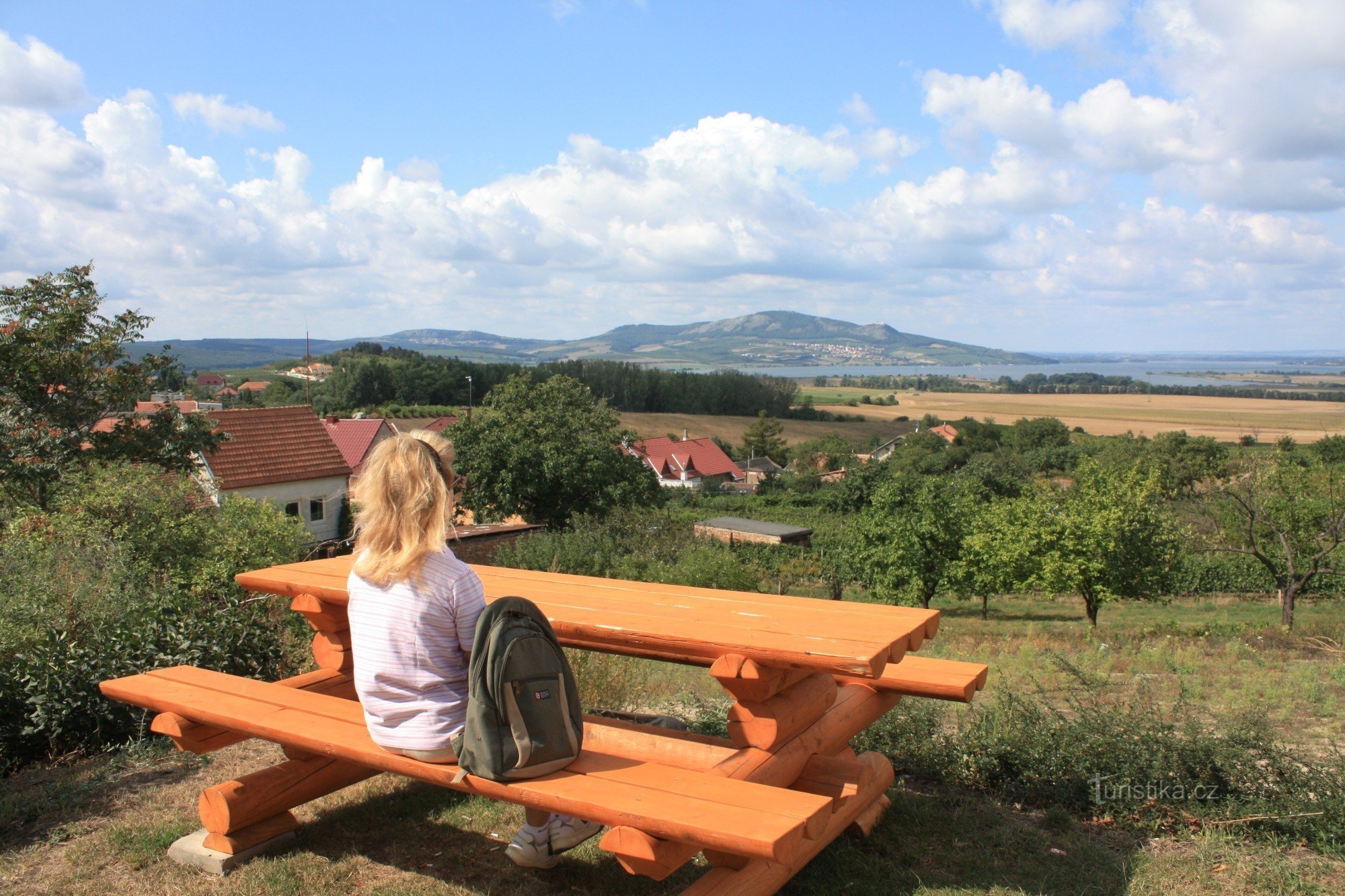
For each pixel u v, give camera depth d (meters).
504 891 3.14
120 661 5.10
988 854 3.42
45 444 16.77
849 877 3.24
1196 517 20.97
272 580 3.91
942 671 3.70
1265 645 11.62
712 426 123.62
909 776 4.34
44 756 4.81
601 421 39.41
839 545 38.19
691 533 27.03
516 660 2.51
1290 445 25.66
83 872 3.34
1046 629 19.58
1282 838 3.53
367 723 2.76
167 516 11.04
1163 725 4.19
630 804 2.32
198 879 3.28
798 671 2.95
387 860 3.42
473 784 2.56
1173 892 3.10
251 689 3.62
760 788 2.45
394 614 2.65
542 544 23.50
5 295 19.02
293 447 35.25
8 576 6.16
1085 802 3.89
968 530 27.06
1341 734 5.61
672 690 6.98
